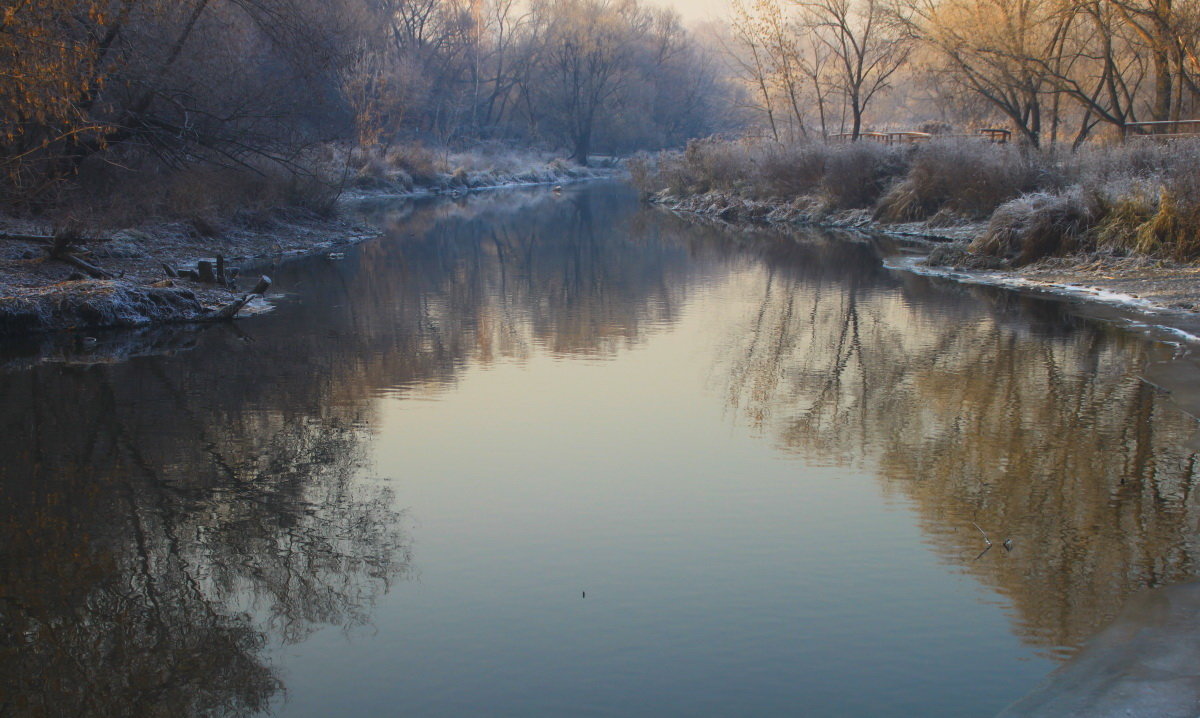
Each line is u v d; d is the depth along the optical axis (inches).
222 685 224.8
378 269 889.5
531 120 3070.9
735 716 209.2
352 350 550.6
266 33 944.9
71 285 614.2
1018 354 521.3
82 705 219.1
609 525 308.5
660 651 235.5
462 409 436.1
